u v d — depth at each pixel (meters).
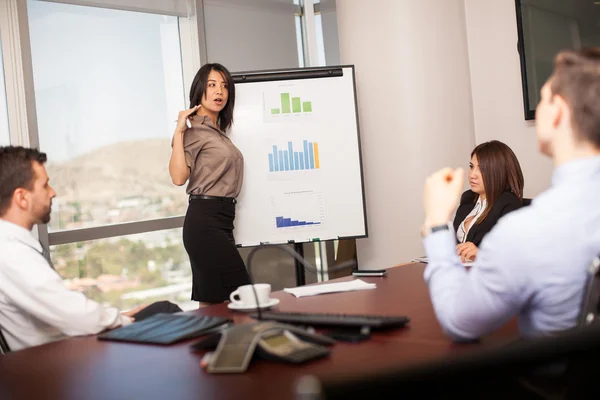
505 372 0.54
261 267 5.02
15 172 2.00
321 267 5.36
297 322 1.63
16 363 1.53
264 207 4.30
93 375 1.37
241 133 4.29
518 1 4.40
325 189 4.35
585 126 1.14
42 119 4.04
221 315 1.90
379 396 0.49
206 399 1.14
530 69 4.39
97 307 1.88
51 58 4.08
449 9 4.49
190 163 3.91
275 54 5.22
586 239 1.14
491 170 3.40
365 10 4.51
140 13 4.52
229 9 4.93
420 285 2.17
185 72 4.75
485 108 4.70
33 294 1.89
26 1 3.95
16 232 1.98
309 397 0.44
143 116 4.52
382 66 4.48
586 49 1.17
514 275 1.16
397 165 4.48
